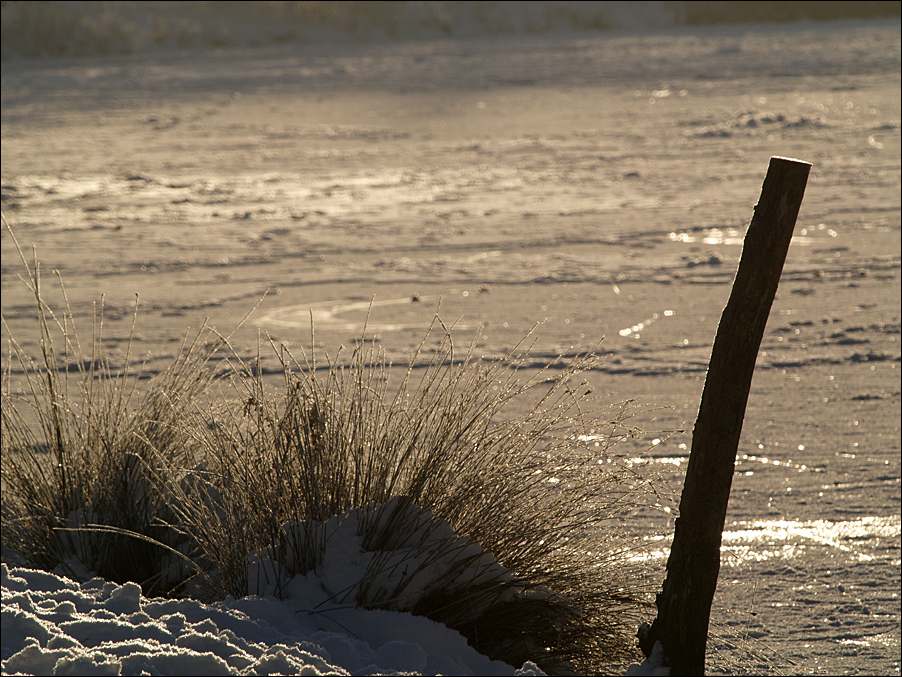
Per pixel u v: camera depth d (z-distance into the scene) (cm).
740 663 1438
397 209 6756
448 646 1109
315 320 3988
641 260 5016
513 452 1389
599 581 1362
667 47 19575
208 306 4275
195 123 11894
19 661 781
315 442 1320
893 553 1848
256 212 6794
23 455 1605
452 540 1249
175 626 927
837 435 2561
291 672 855
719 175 7494
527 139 9819
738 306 1052
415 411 1423
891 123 9481
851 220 5791
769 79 13588
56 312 4169
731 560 1833
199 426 1508
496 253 5306
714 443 1064
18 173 8750
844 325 3738
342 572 1190
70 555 1488
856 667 1427
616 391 2934
